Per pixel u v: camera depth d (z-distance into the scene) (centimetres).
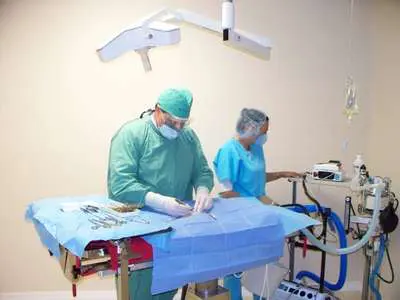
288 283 221
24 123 270
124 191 168
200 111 280
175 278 136
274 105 284
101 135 275
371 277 235
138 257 134
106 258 138
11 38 263
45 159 273
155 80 275
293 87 284
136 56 272
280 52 281
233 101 282
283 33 280
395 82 280
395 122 279
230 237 148
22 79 267
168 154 186
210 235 143
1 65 265
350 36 283
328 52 283
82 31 267
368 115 287
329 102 287
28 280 281
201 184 198
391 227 218
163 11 152
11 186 273
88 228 134
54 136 272
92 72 270
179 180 192
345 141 288
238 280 214
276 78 283
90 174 277
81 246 121
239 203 184
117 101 274
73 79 270
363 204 220
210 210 171
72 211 159
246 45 160
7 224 275
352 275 298
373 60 284
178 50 275
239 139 233
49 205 173
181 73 277
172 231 140
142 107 276
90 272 138
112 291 285
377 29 282
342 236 222
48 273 281
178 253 137
